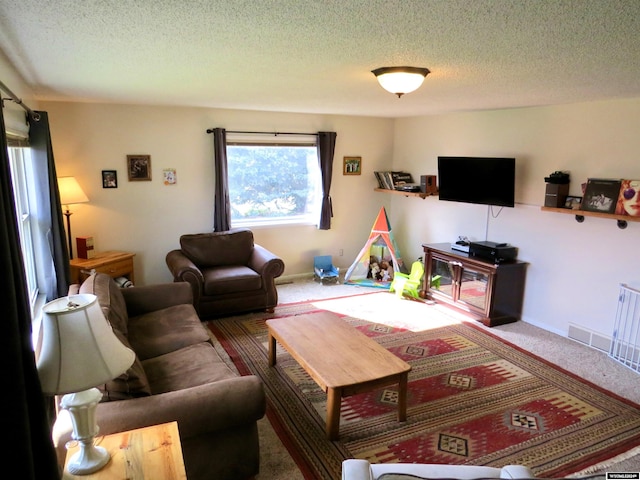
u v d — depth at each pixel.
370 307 4.91
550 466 2.42
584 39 1.68
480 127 4.85
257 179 5.51
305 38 1.74
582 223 3.89
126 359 1.66
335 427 2.60
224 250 4.97
